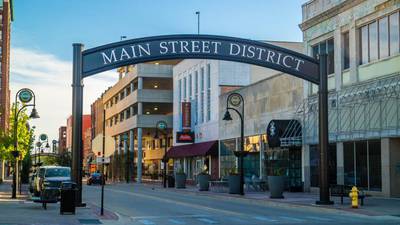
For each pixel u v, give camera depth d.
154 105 87.00
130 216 22.73
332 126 36.25
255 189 43.28
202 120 64.50
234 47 28.39
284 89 43.19
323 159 27.14
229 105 53.72
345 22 35.62
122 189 53.69
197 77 66.69
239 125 52.06
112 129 102.81
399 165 30.36
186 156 66.19
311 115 38.94
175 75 76.94
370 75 32.97
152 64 83.50
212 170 60.16
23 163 60.88
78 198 25.83
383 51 31.88
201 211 25.42
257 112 48.09
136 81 87.56
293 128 40.38
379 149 31.45
